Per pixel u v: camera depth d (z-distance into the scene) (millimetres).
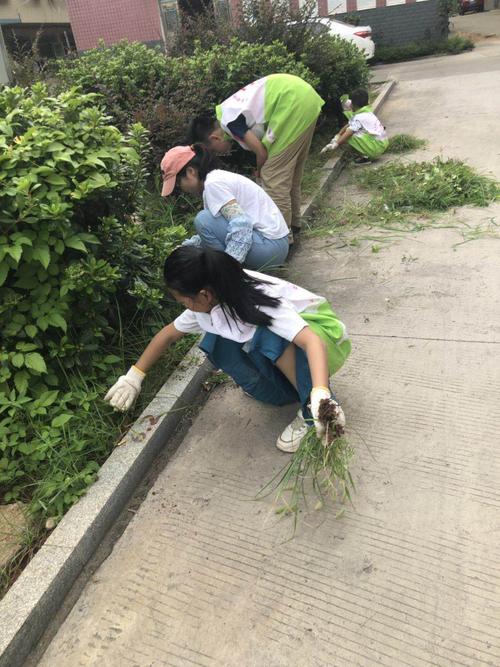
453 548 2012
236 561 2078
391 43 17891
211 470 2516
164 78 5461
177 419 2818
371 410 2717
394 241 4543
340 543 2090
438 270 3977
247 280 2285
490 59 13617
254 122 3957
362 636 1781
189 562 2102
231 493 2377
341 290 3904
